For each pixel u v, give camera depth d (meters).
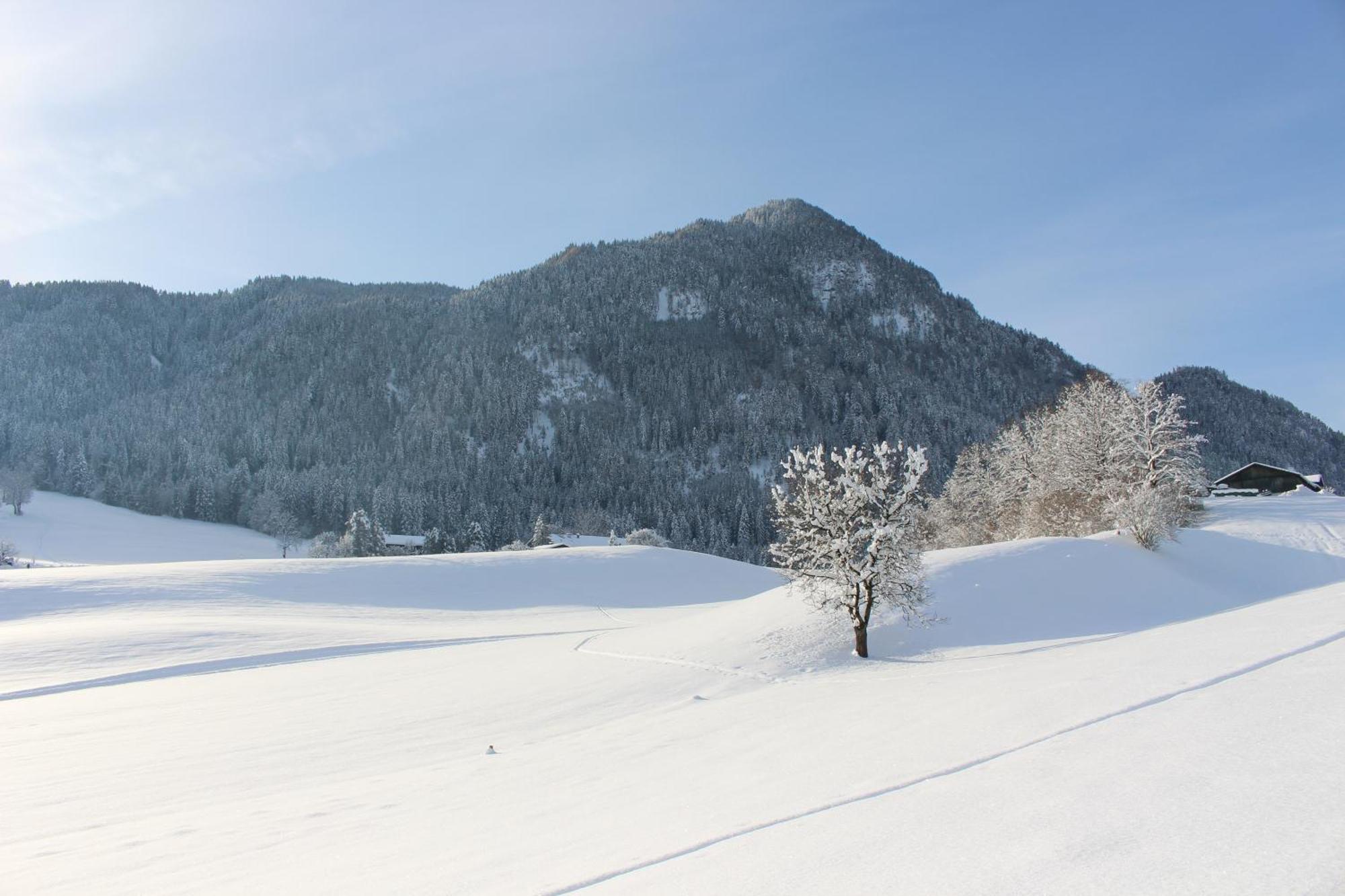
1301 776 4.50
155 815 10.02
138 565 56.59
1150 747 5.60
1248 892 3.26
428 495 145.50
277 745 14.68
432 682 21.89
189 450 152.88
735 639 24.52
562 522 153.62
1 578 48.88
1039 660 13.68
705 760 9.02
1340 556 37.81
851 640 22.88
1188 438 45.56
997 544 31.62
